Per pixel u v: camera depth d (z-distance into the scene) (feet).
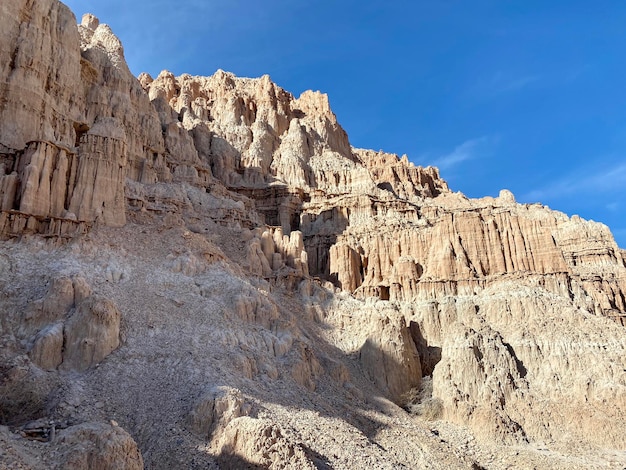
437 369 211.41
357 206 339.57
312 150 408.46
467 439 182.19
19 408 112.47
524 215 331.57
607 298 276.82
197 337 155.02
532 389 205.77
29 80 201.87
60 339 130.93
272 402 140.67
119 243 181.57
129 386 126.41
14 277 147.54
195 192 270.05
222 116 397.60
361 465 126.00
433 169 459.73
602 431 184.14
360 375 209.26
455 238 285.84
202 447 110.63
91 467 86.12
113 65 263.90
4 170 178.29
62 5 233.76
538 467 164.04
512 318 238.27
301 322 223.51
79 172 190.49
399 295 271.90
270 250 263.29
